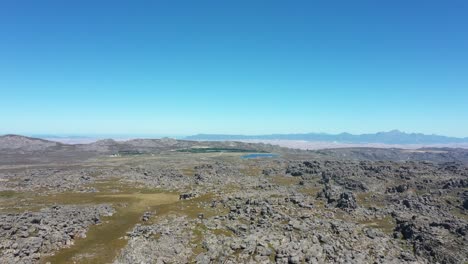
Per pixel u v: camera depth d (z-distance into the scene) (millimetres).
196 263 93562
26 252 91000
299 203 151875
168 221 125562
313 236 113188
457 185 192250
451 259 110438
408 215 153625
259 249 100438
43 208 136125
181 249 101250
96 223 122125
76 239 106562
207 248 102250
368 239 121250
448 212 159875
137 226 118750
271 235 110625
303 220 130250
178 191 186500
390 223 146375
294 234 113812
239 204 144625
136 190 187500
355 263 96125
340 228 125875
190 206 146000
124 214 136625
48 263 89438
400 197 179875
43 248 95625
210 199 156500
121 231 116750
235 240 106750
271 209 136625
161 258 94562
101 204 146625
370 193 191125
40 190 181625
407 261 105625
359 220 147375
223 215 132250
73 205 144125
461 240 123812
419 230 132125
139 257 94438
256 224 122562
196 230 116500
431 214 156125
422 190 192375
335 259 97688
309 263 93812
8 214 117562
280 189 195500
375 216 154500
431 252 116438
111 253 97625
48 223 110938
